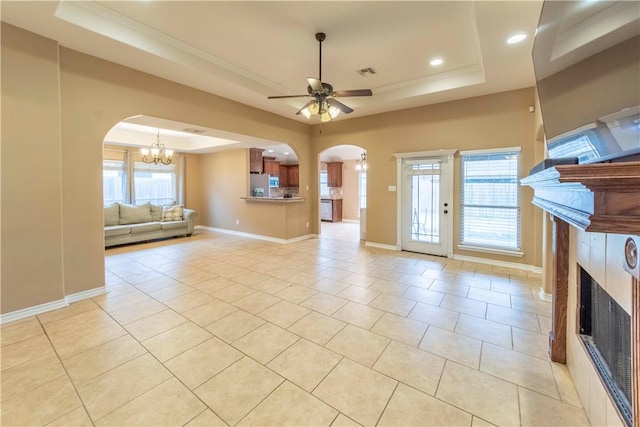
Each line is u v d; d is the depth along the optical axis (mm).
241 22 2812
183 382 1795
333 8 2570
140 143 6594
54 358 2037
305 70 3916
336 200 10141
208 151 7609
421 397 1669
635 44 711
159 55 3127
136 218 6387
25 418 1513
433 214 5027
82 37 2738
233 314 2750
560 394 1681
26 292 2674
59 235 2869
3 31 2482
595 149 978
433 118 4855
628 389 1093
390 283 3621
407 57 3523
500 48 2936
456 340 2281
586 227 707
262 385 1772
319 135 6504
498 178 4359
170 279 3793
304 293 3293
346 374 1877
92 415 1536
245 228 7109
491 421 1494
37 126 2697
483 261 4539
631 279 925
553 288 1986
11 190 2574
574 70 1129
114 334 2371
